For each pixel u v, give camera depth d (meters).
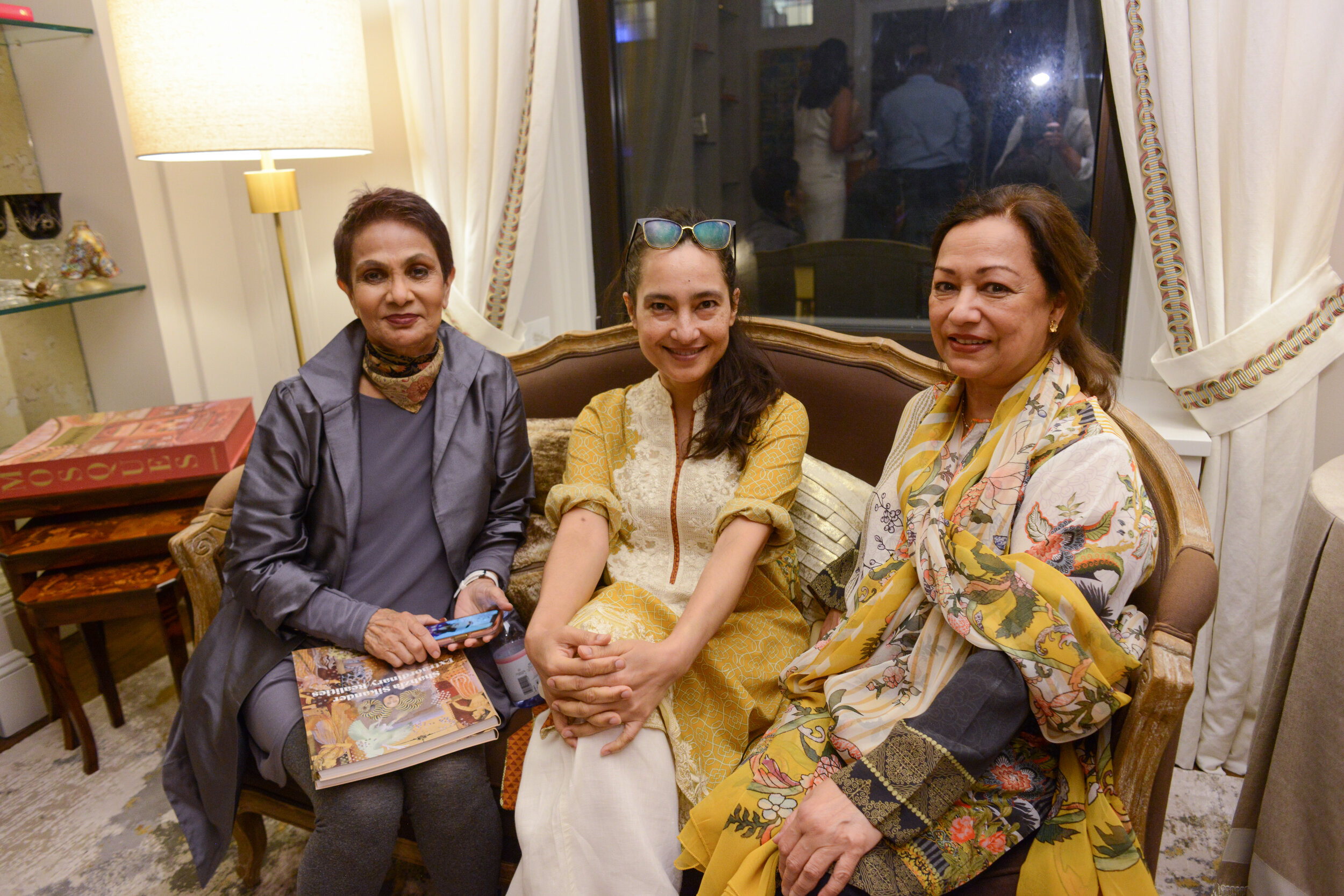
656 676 1.13
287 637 1.38
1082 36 1.89
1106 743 1.01
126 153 2.18
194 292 2.39
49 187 2.25
